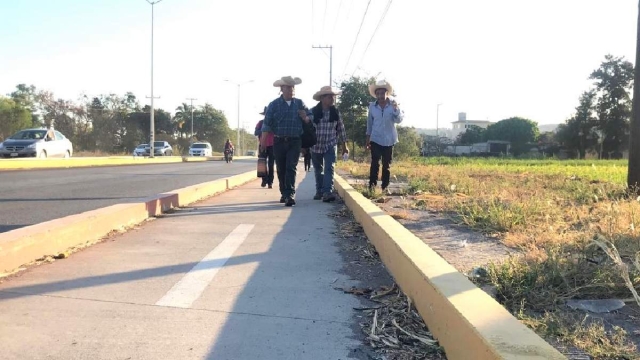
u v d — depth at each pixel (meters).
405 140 35.41
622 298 3.02
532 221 5.17
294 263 4.42
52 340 2.75
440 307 2.71
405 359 2.59
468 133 90.81
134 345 2.71
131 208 6.20
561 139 70.94
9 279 3.78
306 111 8.12
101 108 73.25
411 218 5.76
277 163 8.30
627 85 64.62
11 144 22.30
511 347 2.02
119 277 3.91
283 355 2.62
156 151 46.34
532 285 3.10
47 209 7.57
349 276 4.05
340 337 2.86
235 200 9.09
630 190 7.76
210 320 3.07
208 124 99.25
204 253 4.73
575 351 2.34
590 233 4.41
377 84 8.47
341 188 9.45
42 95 66.06
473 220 5.29
